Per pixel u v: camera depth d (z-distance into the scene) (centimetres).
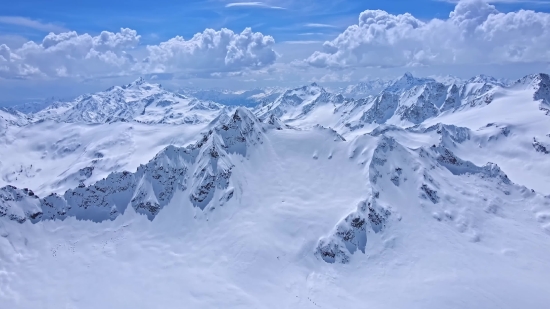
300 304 10500
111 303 10875
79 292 11438
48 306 10900
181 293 11081
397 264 11944
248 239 12825
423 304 10019
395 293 10706
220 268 12006
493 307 9681
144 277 11962
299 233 13112
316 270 11962
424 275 11319
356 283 11462
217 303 10562
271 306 10431
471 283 10688
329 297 10806
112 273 12250
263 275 11675
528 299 9956
